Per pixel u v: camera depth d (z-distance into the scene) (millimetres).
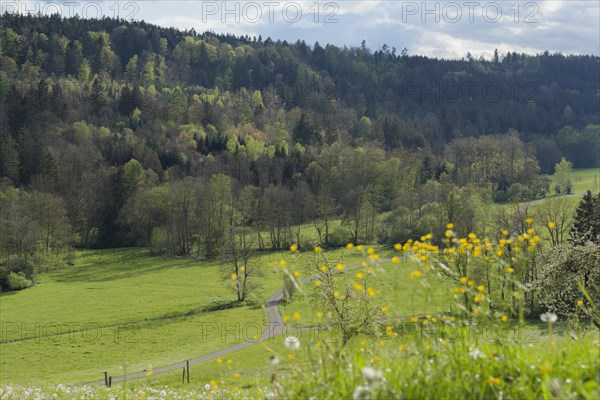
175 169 157250
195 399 12258
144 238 130750
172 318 76688
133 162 138875
